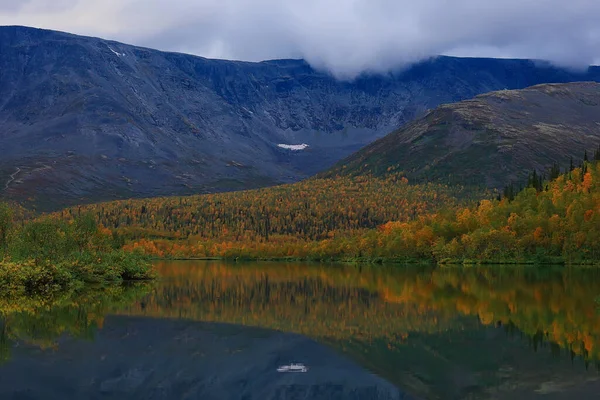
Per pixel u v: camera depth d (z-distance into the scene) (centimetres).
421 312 7262
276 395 3769
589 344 5069
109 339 5531
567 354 4684
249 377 4181
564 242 16800
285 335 5809
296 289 11056
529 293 9244
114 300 8775
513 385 3841
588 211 16625
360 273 16075
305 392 3834
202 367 4478
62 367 4434
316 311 7619
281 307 8088
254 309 7875
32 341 5394
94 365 4503
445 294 9406
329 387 3944
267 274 16325
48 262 10156
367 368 4403
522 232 17775
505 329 5884
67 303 8269
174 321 6712
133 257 13575
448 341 5328
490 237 17975
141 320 6731
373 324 6394
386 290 10456
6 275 9406
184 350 5075
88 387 3931
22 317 6825
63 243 12338
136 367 4453
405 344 5250
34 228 12131
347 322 6594
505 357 4619
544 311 7106
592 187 18600
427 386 3891
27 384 3975
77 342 5359
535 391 3691
